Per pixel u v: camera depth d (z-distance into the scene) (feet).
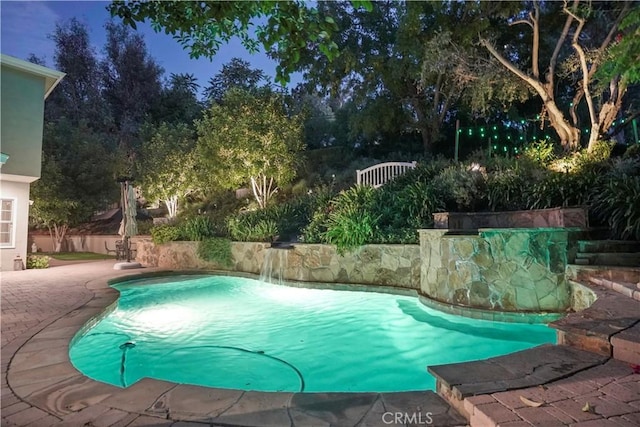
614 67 15.92
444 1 39.24
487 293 19.24
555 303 18.15
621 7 32.40
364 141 60.95
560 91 47.88
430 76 43.11
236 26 10.23
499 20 40.81
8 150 37.45
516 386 8.40
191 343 17.16
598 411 7.25
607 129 34.04
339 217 29.19
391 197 32.01
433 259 22.03
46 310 19.11
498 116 53.01
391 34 51.19
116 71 98.48
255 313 22.41
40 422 8.11
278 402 8.68
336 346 16.52
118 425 7.85
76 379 10.41
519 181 27.86
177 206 59.26
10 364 11.60
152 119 94.53
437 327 18.53
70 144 61.41
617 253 18.39
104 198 64.08
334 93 55.57
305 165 54.29
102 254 60.29
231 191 56.59
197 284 32.07
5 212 39.45
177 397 9.07
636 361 9.49
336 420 7.78
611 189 22.21
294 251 29.84
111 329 19.35
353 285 26.58
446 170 32.19
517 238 18.72
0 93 36.96
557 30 41.29
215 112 45.91
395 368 14.07
